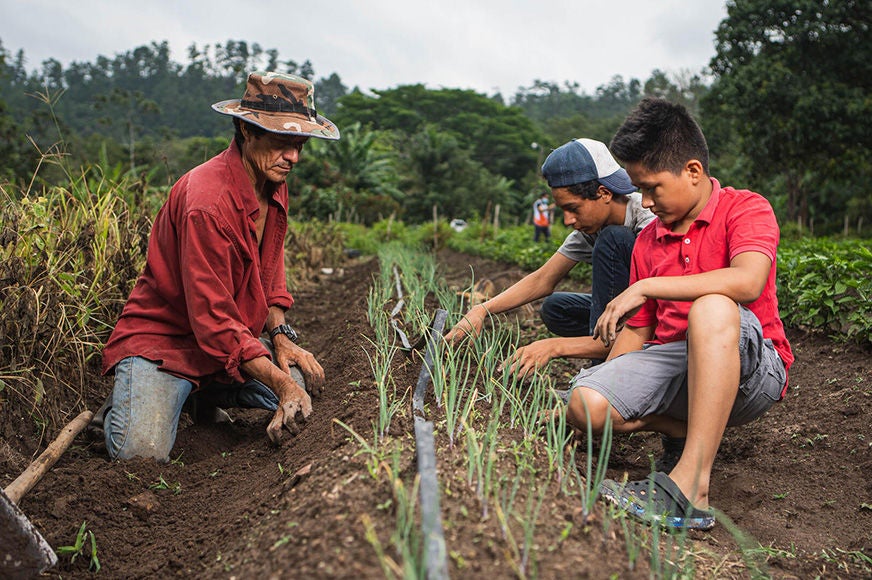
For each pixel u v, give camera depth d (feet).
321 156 95.76
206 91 378.53
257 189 10.09
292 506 6.29
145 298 10.03
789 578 6.39
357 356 11.68
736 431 10.43
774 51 73.10
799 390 11.77
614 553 5.64
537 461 6.93
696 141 7.58
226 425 10.85
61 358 10.78
